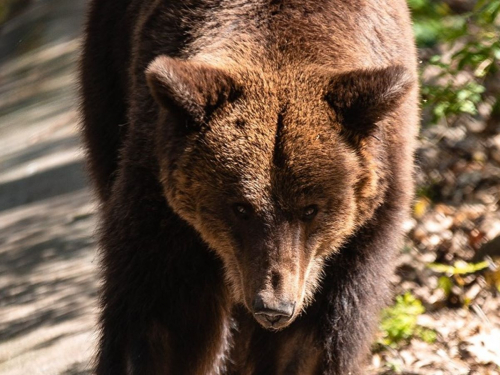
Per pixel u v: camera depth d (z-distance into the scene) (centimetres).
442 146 1684
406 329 1252
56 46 3819
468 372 1184
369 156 959
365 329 1033
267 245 915
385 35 1048
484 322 1291
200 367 1080
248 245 925
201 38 997
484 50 1633
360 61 992
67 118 2812
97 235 1123
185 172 938
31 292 1625
